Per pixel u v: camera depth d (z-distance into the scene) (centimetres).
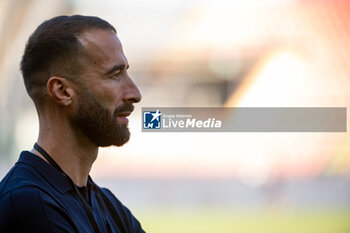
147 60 4188
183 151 3391
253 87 3841
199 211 3200
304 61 3794
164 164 3381
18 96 3469
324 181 3141
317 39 3838
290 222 2953
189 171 3359
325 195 3095
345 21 3856
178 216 3131
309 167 3203
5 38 3619
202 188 3303
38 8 3759
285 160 3259
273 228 2900
